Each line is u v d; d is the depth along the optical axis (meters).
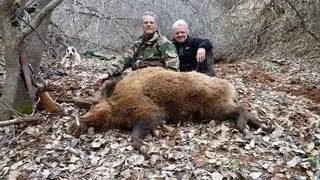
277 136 4.49
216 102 4.77
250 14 13.66
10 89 5.17
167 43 5.50
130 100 4.61
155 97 4.69
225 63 12.52
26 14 6.73
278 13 13.50
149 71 4.91
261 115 5.19
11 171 4.25
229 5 15.14
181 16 13.30
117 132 4.68
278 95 6.80
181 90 4.72
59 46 10.89
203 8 13.73
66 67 9.47
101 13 10.23
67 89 6.83
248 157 4.11
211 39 13.12
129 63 5.65
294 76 9.66
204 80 4.83
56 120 5.24
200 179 3.76
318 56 11.73
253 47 13.31
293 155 4.15
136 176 3.88
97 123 4.71
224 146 4.28
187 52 6.46
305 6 12.55
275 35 13.25
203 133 4.57
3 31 5.09
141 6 12.60
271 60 11.82
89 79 7.82
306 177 3.79
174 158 4.09
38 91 5.44
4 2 4.96
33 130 4.98
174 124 4.84
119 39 12.15
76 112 5.52
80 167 4.16
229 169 3.88
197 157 4.11
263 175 3.81
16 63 5.16
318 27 12.05
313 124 4.93
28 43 6.06
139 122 4.51
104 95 4.91
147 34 5.56
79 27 11.66
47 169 4.19
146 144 4.34
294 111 5.57
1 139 4.95
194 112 4.80
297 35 12.83
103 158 4.25
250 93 6.81
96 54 11.60
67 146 4.52
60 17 10.90
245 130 4.49
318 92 7.68
